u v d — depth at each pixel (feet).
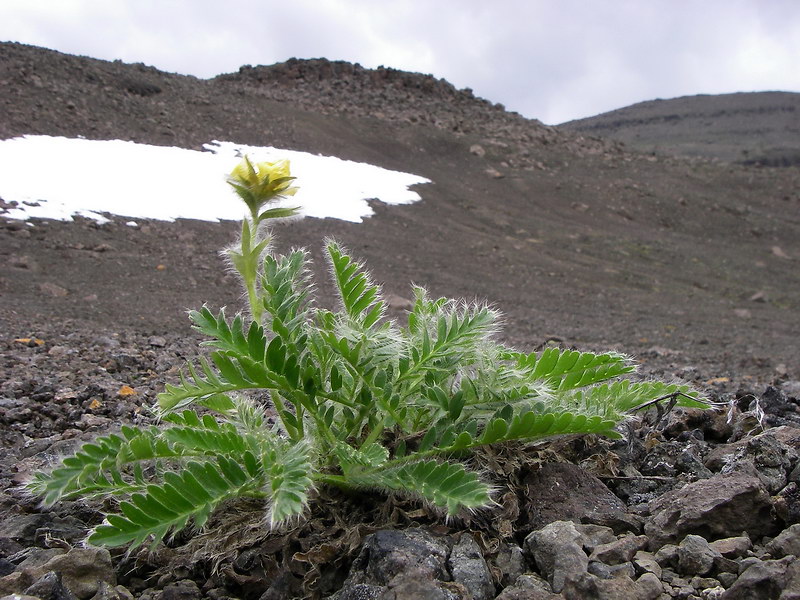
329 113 126.82
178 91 112.78
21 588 5.90
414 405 7.36
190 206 69.77
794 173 120.47
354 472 6.72
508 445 7.84
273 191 6.76
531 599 5.71
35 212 58.23
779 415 11.11
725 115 514.27
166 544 7.02
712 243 89.25
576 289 64.23
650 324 51.78
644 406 9.27
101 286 44.27
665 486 8.14
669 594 5.86
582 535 6.57
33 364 18.20
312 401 6.74
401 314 41.73
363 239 71.41
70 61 106.01
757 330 52.16
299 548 6.61
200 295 45.34
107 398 14.10
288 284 7.20
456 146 120.67
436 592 5.39
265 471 5.96
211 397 7.50
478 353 7.44
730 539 6.55
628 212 97.60
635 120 537.24
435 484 6.08
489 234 81.51
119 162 77.61
